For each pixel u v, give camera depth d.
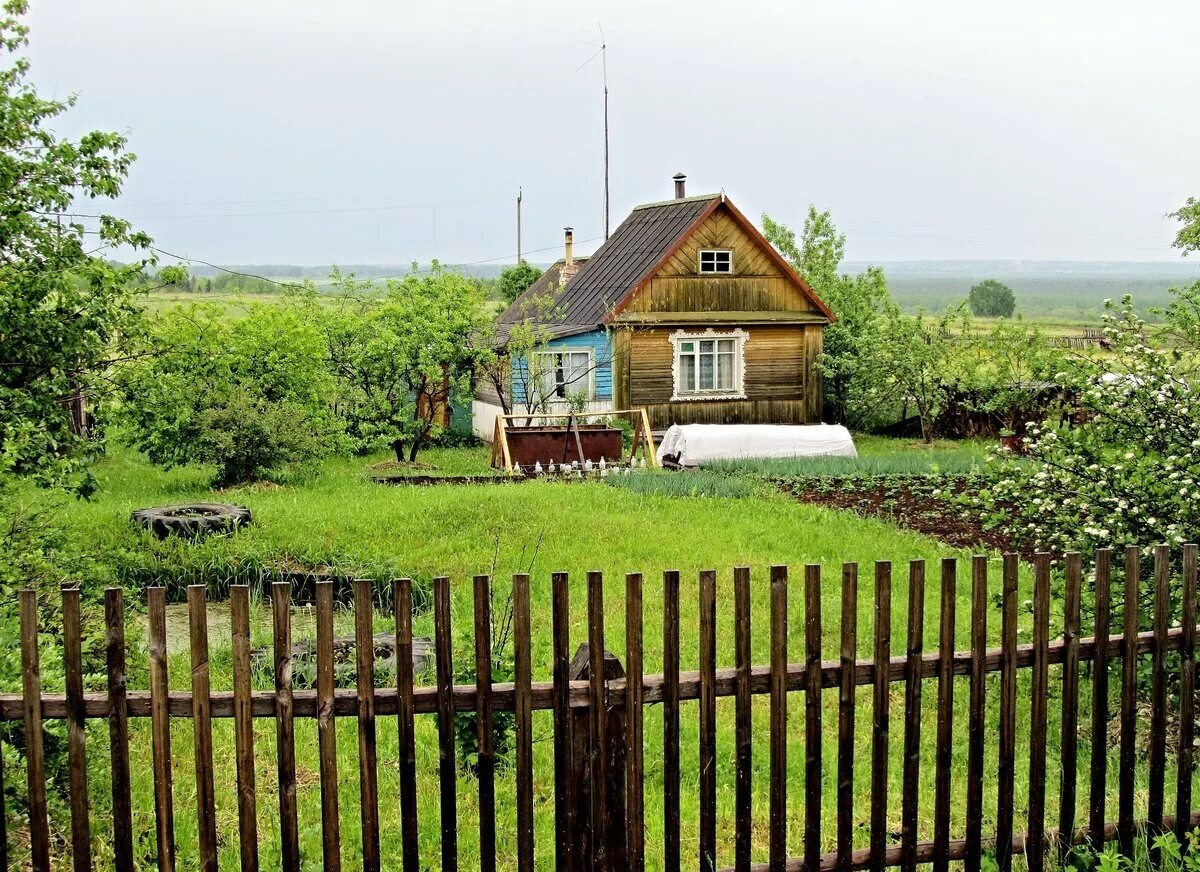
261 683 8.91
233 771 7.18
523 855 4.72
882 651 5.07
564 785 4.73
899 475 22.03
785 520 16.84
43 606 7.35
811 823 5.05
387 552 14.22
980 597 5.29
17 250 12.48
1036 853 5.45
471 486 19.89
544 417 27.69
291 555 14.20
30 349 12.30
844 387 36.81
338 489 20.28
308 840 6.23
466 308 29.50
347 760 7.43
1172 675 7.50
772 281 32.34
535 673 9.39
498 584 12.70
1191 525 7.83
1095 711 5.55
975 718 5.32
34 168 12.55
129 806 4.40
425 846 6.29
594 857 4.76
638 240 34.16
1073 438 8.48
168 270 13.98
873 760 5.14
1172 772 7.03
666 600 4.76
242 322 24.41
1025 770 7.48
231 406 21.30
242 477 21.48
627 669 4.73
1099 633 5.50
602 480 21.83
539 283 45.19
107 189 12.87
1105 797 6.33
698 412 31.66
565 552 14.24
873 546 15.05
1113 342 8.76
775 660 4.90
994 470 9.05
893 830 6.58
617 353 30.73
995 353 32.44
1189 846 5.59
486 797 4.67
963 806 6.95
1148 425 8.38
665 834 4.84
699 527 16.08
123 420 14.62
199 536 14.82
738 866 4.98
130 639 9.67
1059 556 13.76
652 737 8.07
